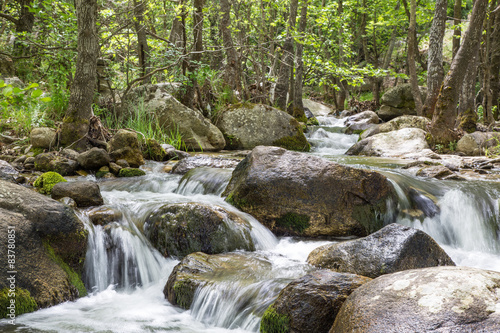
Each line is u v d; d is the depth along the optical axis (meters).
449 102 10.15
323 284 2.89
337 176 5.23
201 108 11.64
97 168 7.03
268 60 13.78
